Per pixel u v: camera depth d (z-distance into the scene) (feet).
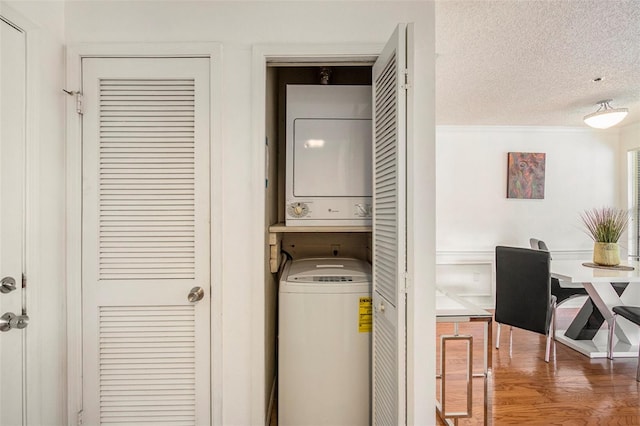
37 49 4.04
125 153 4.58
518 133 13.39
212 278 4.58
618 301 8.72
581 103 10.35
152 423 4.60
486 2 5.20
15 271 3.85
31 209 3.99
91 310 4.55
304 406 4.95
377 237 4.66
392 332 3.98
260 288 4.60
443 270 13.26
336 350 4.97
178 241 4.61
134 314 4.58
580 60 7.26
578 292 9.53
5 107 3.74
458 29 6.00
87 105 4.54
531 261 7.91
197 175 4.58
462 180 13.37
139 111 4.58
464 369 8.13
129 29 4.57
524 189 13.35
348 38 4.58
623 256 13.12
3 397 3.74
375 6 4.57
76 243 4.51
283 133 6.97
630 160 13.33
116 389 4.59
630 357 8.73
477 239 13.38
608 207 13.44
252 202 4.59
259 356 4.60
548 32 6.12
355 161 5.30
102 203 4.57
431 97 4.51
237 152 4.61
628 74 8.07
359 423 4.96
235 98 4.60
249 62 4.59
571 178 13.29
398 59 3.64
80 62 4.52
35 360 4.01
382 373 4.38
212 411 4.58
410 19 4.55
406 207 3.66
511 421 6.12
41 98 4.09
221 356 4.59
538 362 8.50
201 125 4.58
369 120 5.32
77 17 4.52
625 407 6.57
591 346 9.20
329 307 4.96
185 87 4.60
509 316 8.39
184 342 4.61
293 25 4.58
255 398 4.60
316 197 5.29
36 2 4.02
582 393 7.06
